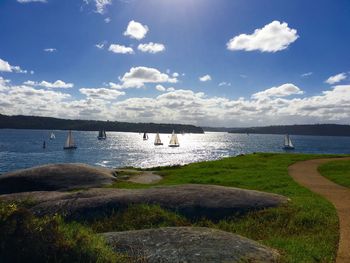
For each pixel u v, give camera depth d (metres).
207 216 16.89
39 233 9.63
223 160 45.81
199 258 9.78
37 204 18.34
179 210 17.22
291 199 19.20
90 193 19.98
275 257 10.23
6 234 9.30
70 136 138.00
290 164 38.72
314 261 10.52
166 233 11.99
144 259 9.84
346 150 157.12
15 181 28.03
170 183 28.55
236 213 16.95
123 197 18.23
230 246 10.69
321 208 17.25
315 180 27.66
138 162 96.38
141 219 16.23
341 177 28.31
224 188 19.89
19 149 131.62
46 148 139.38
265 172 32.16
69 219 16.62
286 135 152.50
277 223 15.73
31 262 9.15
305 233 14.21
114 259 9.62
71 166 31.19
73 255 9.47
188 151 145.75
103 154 120.69
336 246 12.04
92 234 11.30
